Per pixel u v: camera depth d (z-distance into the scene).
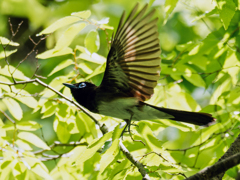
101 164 6.41
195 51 9.20
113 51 6.89
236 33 9.30
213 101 9.67
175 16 13.84
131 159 6.94
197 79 9.62
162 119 8.16
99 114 8.79
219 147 8.75
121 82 7.52
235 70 9.47
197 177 6.02
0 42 8.38
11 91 8.45
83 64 9.08
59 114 8.98
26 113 13.49
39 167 8.13
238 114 8.84
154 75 7.05
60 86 8.96
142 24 6.39
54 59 13.49
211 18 13.20
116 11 13.94
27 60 14.43
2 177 8.12
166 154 7.54
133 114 7.89
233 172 7.75
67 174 9.28
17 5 14.21
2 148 8.30
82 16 7.60
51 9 14.30
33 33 14.85
